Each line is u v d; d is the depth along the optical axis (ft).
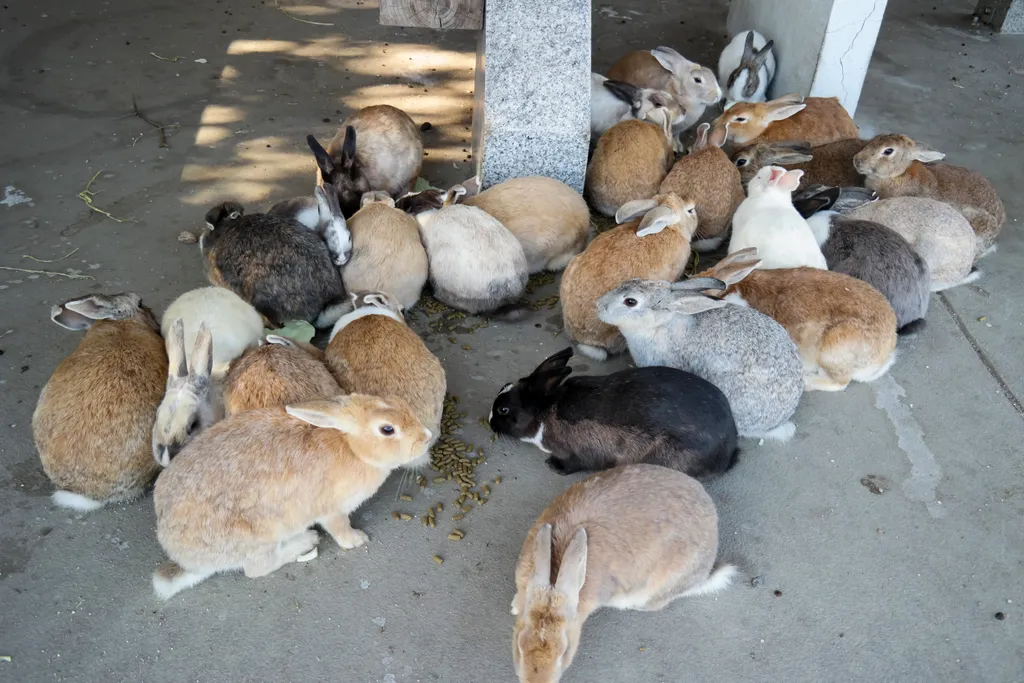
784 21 8.09
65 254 6.19
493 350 5.69
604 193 6.69
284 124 7.73
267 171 7.14
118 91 8.03
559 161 6.46
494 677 4.14
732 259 5.31
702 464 4.72
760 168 6.35
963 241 6.03
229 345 4.99
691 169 6.40
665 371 4.83
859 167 6.68
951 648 4.30
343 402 4.25
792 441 5.16
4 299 5.80
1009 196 7.32
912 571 4.58
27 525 4.59
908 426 5.28
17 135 7.37
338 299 5.68
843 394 5.46
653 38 9.71
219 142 7.45
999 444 5.20
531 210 6.07
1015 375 5.65
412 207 6.06
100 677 4.08
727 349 4.97
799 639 4.31
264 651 4.19
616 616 4.37
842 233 5.82
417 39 9.45
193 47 8.92
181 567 4.26
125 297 5.05
